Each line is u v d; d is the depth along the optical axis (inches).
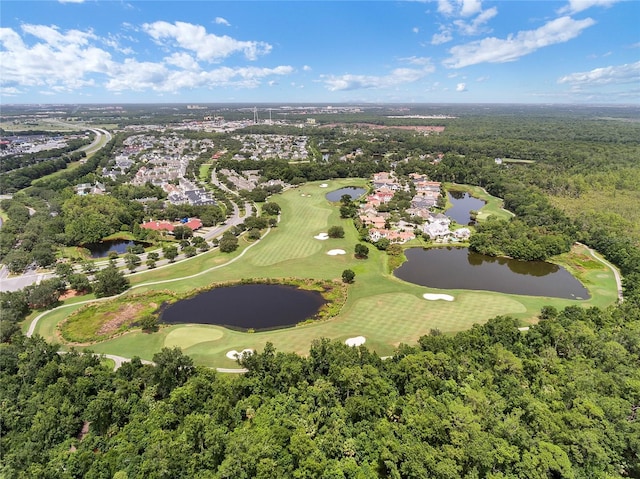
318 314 4333.2
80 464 2218.3
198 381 2765.7
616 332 3420.3
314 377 3002.0
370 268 5590.6
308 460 2156.7
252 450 2186.3
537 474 2043.6
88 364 3134.8
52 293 4517.7
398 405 2615.7
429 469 2078.0
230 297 4751.5
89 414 2534.5
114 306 4510.3
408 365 2888.8
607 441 2230.6
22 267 5438.0
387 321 4133.9
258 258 5900.6
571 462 2183.8
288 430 2385.6
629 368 2901.1
